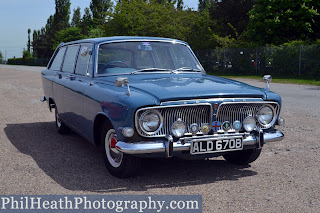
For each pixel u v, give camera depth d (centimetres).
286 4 2770
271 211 339
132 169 414
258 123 432
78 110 512
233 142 408
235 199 368
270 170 467
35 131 696
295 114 896
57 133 680
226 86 433
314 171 462
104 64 494
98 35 5288
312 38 2895
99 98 431
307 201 364
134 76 477
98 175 439
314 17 2791
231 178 434
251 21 2977
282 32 2930
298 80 2106
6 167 469
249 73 2745
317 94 1352
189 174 448
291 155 539
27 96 1265
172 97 384
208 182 419
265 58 2606
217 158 525
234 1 3988
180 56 543
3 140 619
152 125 378
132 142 381
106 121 430
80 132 523
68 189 393
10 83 1817
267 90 453
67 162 494
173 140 389
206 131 401
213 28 3856
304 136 663
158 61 520
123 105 381
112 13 3328
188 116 397
